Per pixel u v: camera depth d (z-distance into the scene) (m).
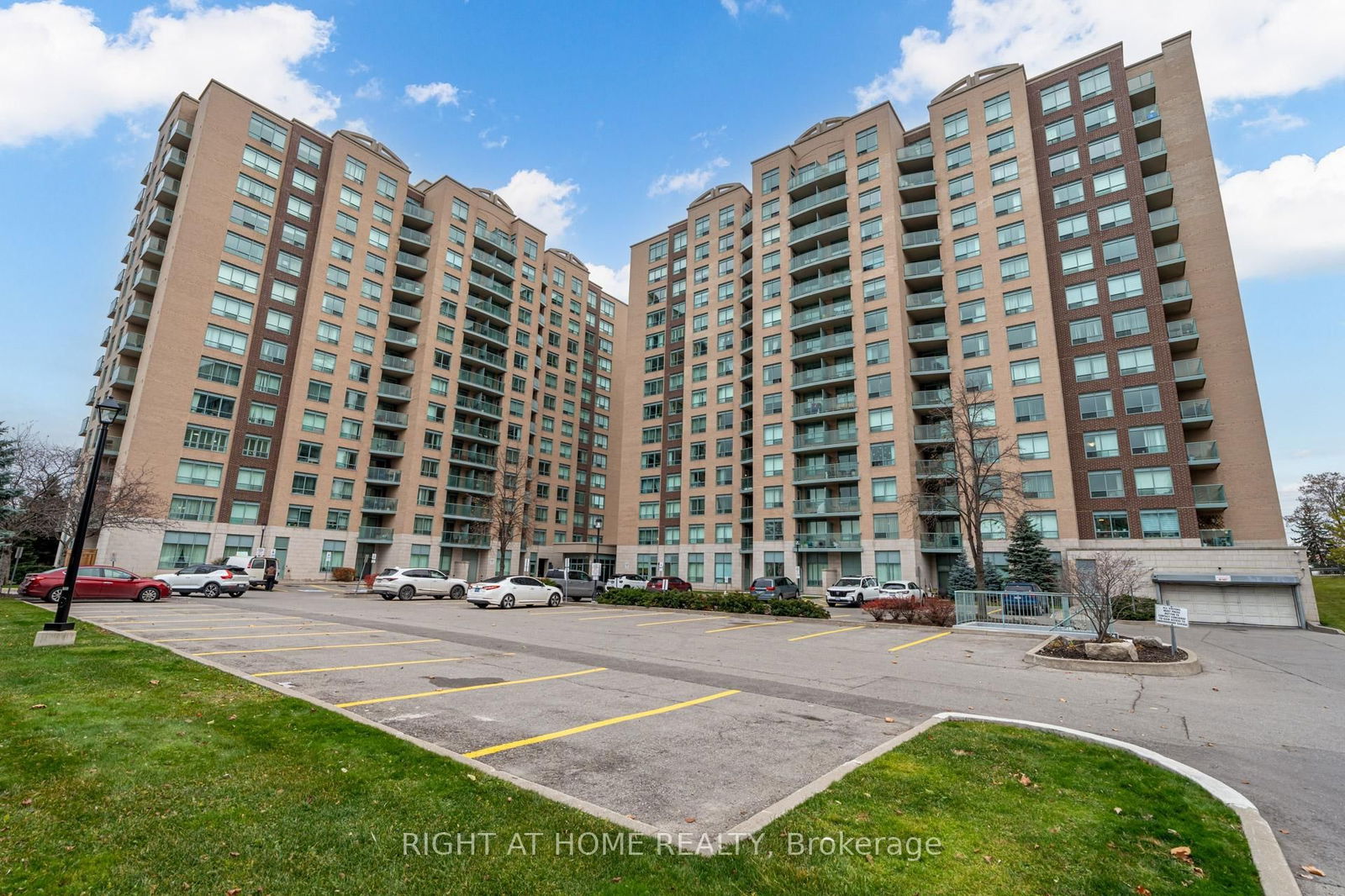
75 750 5.64
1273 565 30.05
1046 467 40.62
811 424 51.06
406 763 5.60
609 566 68.06
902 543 43.41
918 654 14.40
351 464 52.41
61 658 9.88
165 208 49.38
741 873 3.82
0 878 3.53
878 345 47.22
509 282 67.44
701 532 56.34
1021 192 44.97
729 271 60.00
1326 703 9.78
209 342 46.12
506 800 4.83
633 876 3.76
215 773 5.22
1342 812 5.33
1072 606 18.86
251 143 50.19
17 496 28.97
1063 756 6.34
